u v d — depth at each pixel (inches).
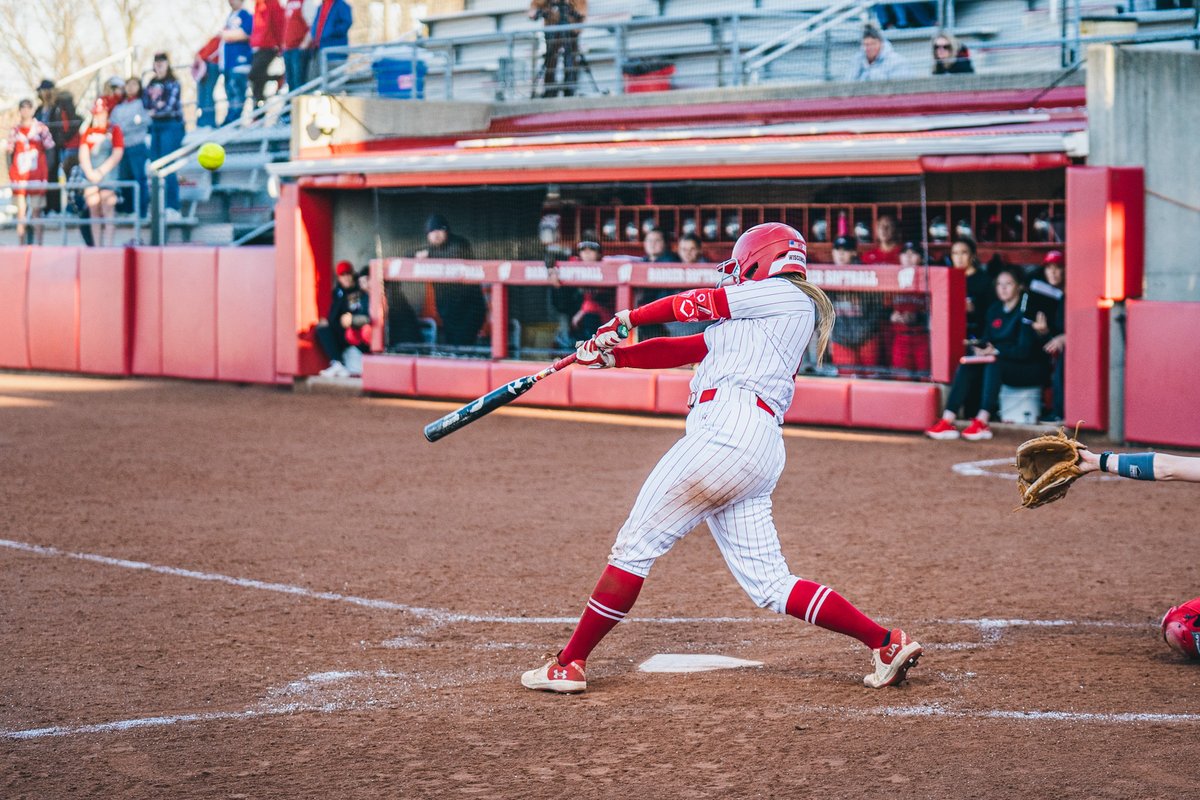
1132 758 269.6
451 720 307.7
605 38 1298.0
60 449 802.2
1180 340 762.8
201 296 1211.2
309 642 386.0
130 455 778.8
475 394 1032.2
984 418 836.6
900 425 862.5
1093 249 789.2
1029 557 497.7
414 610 423.8
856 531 551.5
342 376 1136.2
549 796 256.2
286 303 1137.4
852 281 877.8
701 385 323.9
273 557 506.6
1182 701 312.0
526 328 1034.1
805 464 743.1
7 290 1363.2
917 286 852.6
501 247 1069.8
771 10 1130.7
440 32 1440.7
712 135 981.2
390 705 321.7
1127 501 618.2
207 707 322.0
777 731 293.6
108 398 1105.4
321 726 305.0
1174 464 312.0
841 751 278.5
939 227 927.7
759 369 316.5
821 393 890.7
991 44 967.6
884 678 325.4
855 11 1072.2
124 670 356.5
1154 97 792.9
